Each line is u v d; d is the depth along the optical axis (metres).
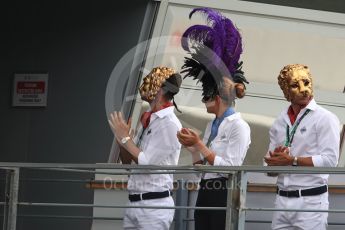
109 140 25.73
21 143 26.61
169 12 25.36
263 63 27.06
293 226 19.81
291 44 27.11
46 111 26.34
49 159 26.39
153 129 20.33
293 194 19.61
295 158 19.34
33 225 26.14
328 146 19.48
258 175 24.14
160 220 20.08
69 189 25.83
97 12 25.50
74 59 25.91
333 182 24.78
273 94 27.00
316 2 26.67
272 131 20.58
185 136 19.73
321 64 27.53
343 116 27.80
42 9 26.11
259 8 26.42
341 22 27.06
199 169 17.14
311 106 19.86
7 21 26.45
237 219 16.86
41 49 26.25
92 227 23.83
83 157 25.95
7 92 26.66
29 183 26.22
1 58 26.62
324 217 19.66
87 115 25.91
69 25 25.83
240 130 20.23
